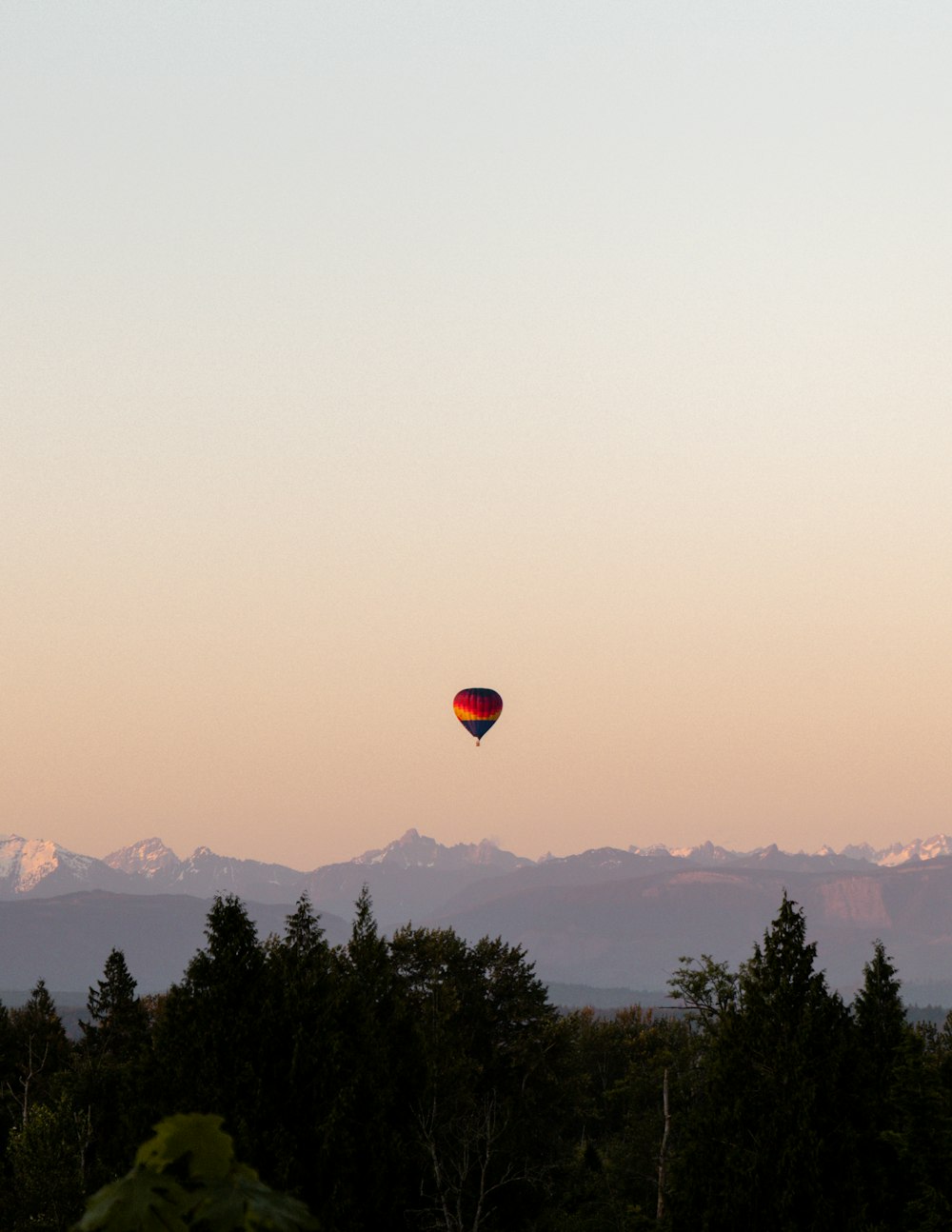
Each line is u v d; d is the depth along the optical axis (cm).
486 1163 7725
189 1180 883
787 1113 6500
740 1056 6850
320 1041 7912
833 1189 6456
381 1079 8069
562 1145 10669
